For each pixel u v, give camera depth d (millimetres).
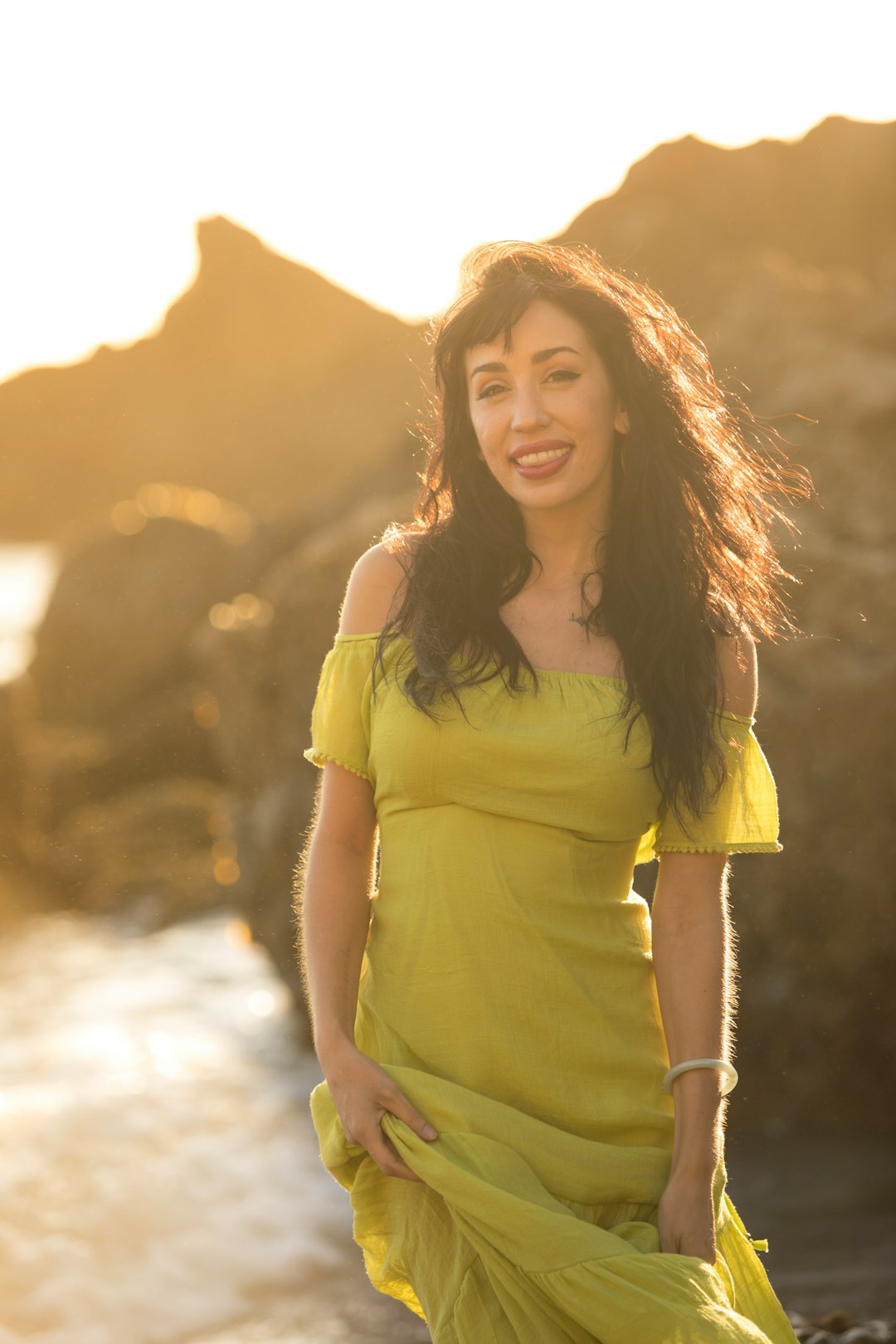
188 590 20641
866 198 21203
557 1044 2346
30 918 14617
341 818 2510
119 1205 7000
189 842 16000
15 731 16906
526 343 2463
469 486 2539
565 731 2346
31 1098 8734
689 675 2463
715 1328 2139
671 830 2508
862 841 7645
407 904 2389
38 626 21125
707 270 16422
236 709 10484
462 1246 2324
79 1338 5816
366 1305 6051
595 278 2582
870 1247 6086
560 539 2539
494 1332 2266
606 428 2510
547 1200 2254
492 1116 2287
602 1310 2174
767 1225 6488
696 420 2635
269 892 10047
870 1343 4066
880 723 7637
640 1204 2361
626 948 2434
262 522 20062
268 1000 11359
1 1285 6176
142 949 13336
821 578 7984
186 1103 8703
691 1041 2434
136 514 22469
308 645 9961
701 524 2590
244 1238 6703
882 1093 7719
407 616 2445
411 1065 2379
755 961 7781
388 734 2395
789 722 7727
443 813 2383
